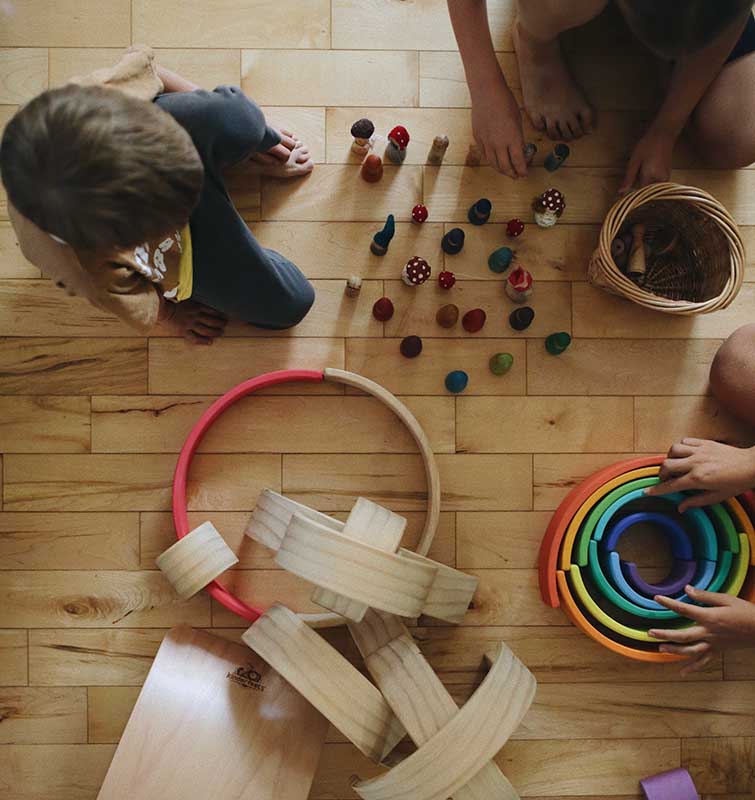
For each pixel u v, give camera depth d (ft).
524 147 4.30
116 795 3.84
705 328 4.58
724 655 4.63
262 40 4.52
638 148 4.39
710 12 2.92
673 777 4.47
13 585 4.42
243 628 4.47
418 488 4.52
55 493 4.45
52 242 2.93
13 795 4.42
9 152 2.59
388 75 4.55
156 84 3.30
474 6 3.76
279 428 4.49
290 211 4.52
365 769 4.47
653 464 4.27
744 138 4.29
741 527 4.33
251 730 4.00
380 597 3.58
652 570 4.64
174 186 2.70
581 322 4.60
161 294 3.61
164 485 4.47
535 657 4.54
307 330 4.52
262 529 4.11
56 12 4.47
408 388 4.54
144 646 4.46
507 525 4.55
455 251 4.48
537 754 4.56
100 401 4.46
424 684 3.80
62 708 4.44
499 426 4.56
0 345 4.44
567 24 3.96
